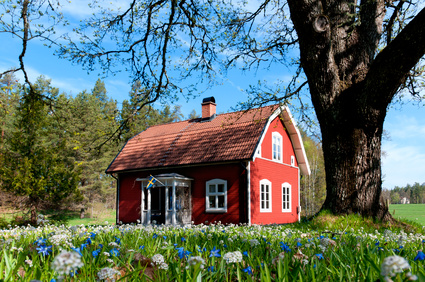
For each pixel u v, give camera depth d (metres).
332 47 9.93
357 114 9.26
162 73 12.87
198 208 21.69
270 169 22.77
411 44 7.66
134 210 24.45
